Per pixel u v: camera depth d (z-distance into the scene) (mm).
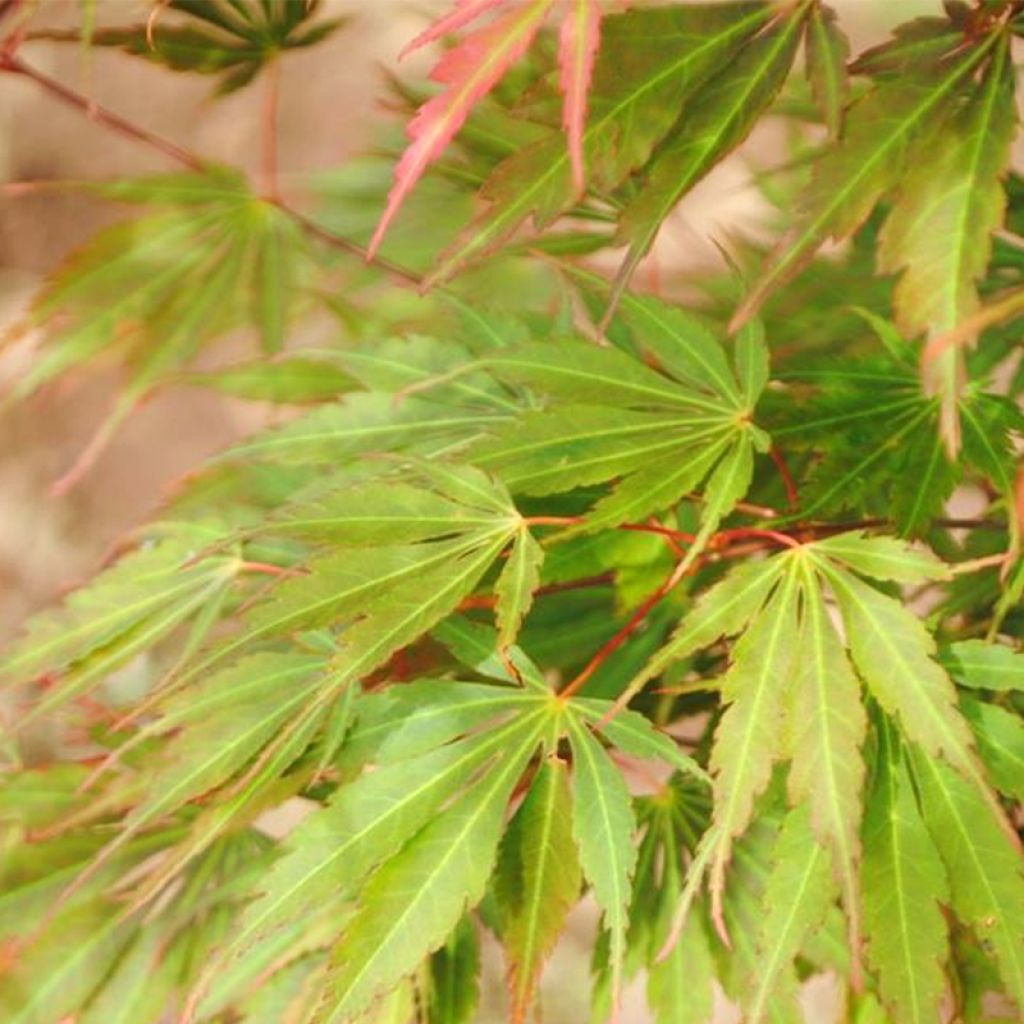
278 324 827
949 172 692
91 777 724
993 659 722
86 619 764
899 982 694
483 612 778
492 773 714
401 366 776
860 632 704
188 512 779
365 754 722
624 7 698
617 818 707
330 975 692
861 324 827
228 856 799
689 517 795
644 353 796
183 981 777
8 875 784
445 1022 737
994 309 672
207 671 714
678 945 747
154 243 824
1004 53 700
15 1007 772
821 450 778
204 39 844
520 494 725
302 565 711
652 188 703
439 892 700
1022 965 695
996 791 716
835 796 692
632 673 793
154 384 811
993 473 736
